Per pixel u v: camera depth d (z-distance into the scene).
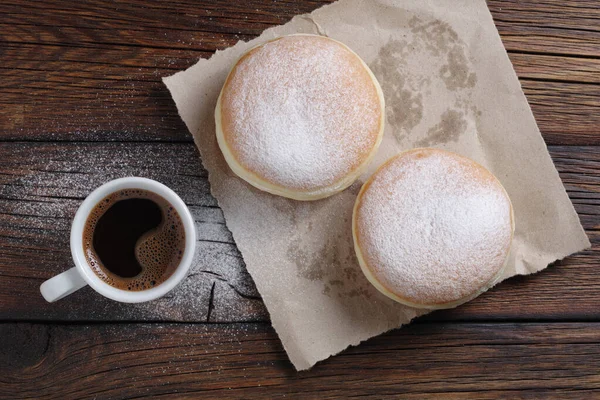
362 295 0.49
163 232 0.47
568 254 0.49
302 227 0.50
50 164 0.51
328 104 0.47
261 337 0.50
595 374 0.50
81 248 0.45
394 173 0.48
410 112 0.50
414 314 0.49
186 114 0.50
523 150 0.50
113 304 0.51
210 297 0.50
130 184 0.45
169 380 0.50
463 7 0.50
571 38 0.51
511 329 0.50
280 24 0.51
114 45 0.51
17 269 0.51
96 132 0.51
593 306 0.50
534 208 0.50
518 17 0.51
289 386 0.50
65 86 0.51
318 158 0.47
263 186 0.48
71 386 0.50
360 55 0.50
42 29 0.51
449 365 0.50
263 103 0.47
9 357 0.50
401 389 0.50
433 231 0.47
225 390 0.50
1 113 0.51
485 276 0.47
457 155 0.48
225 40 0.51
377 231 0.47
